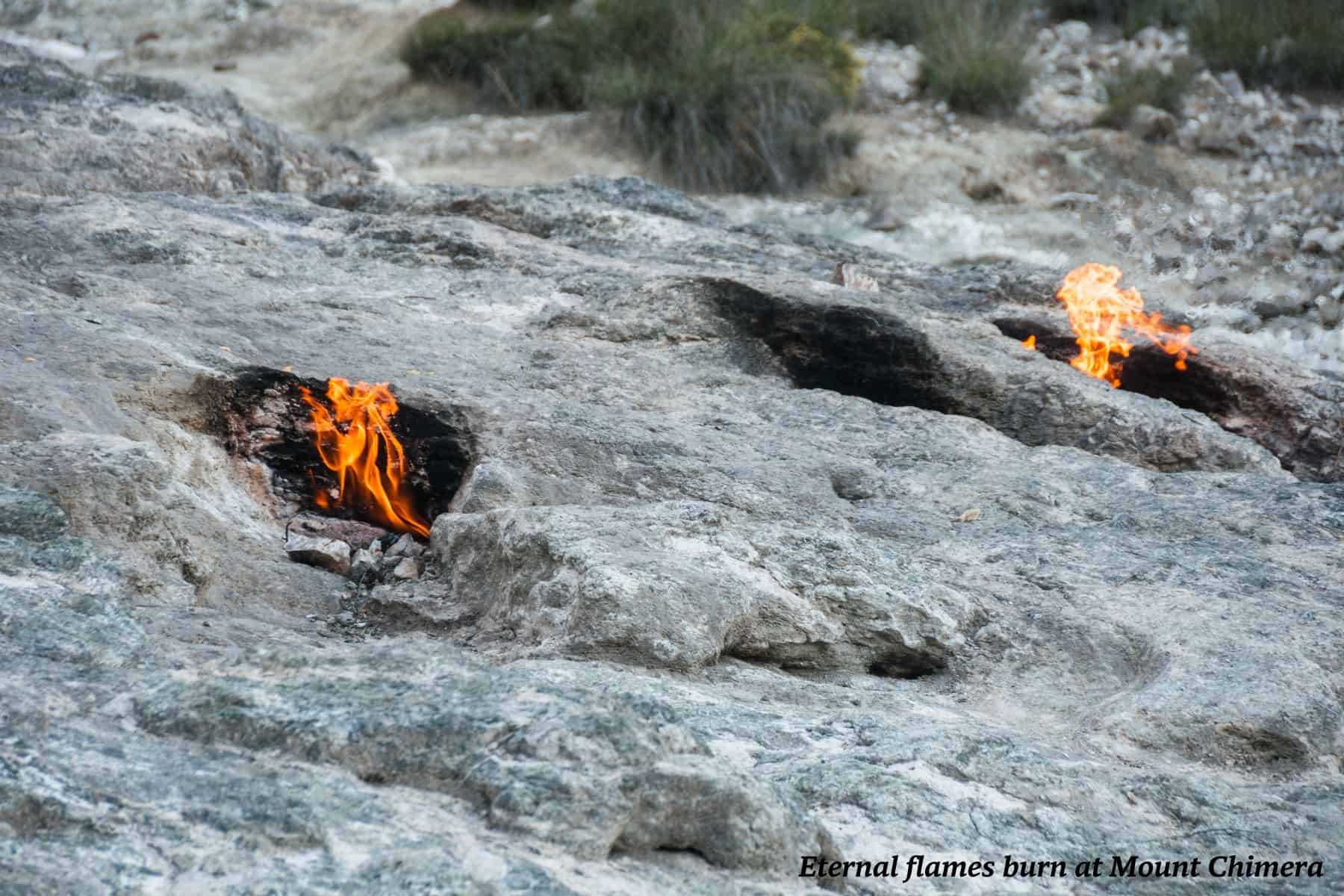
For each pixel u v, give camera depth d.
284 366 18.08
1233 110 47.84
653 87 46.88
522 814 8.41
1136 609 14.33
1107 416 20.83
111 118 29.89
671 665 12.48
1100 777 10.90
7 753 8.00
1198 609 14.24
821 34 49.81
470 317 22.33
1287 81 50.34
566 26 52.88
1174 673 12.94
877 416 20.00
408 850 7.88
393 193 29.66
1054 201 42.97
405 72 53.38
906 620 13.86
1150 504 17.48
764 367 22.36
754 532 14.55
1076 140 46.00
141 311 19.19
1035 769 10.73
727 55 47.34
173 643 10.85
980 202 43.59
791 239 30.33
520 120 49.09
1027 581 15.10
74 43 62.97
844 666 13.76
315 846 7.81
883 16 55.62
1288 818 10.67
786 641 13.50
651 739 9.10
